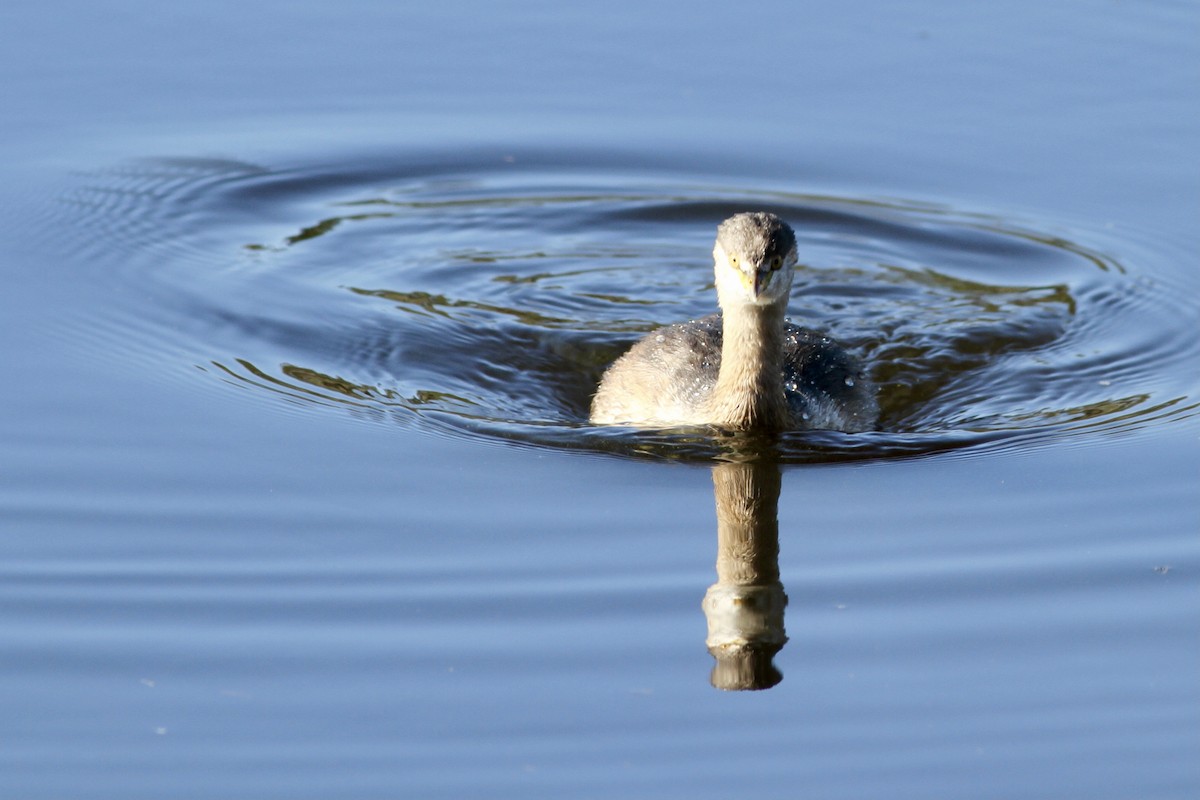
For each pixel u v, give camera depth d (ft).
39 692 34.24
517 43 73.31
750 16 75.05
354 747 32.58
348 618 37.11
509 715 33.71
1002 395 50.55
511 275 60.13
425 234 62.59
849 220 62.85
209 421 46.57
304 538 40.47
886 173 65.16
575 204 64.90
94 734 32.89
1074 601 37.81
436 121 68.74
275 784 31.42
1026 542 40.55
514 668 35.32
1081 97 68.18
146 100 68.74
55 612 37.11
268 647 35.91
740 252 45.21
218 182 64.23
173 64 71.05
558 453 45.65
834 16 74.79
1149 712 33.65
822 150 66.44
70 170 63.82
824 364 50.19
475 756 32.35
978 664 35.53
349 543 40.29
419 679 34.86
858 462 45.42
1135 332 54.70
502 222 63.82
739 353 46.60
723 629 36.65
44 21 73.56
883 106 68.54
